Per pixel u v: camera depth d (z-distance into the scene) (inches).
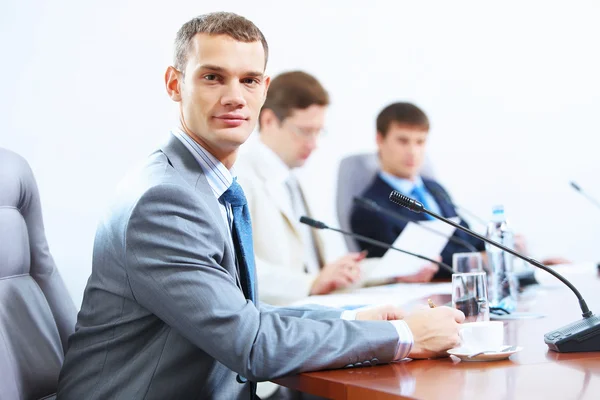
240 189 60.7
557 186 162.9
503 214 81.8
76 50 113.8
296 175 133.9
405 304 86.8
